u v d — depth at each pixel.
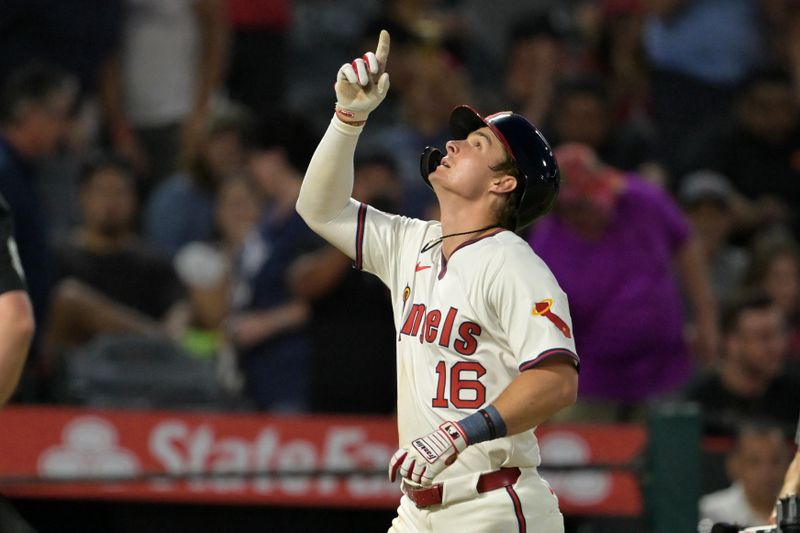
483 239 14.73
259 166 29.83
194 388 27.50
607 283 27.20
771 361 28.08
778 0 41.97
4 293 15.23
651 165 35.62
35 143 27.98
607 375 27.25
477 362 14.44
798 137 37.50
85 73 35.56
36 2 34.62
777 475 24.95
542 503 14.68
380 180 29.08
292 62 43.00
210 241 33.94
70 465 24.80
